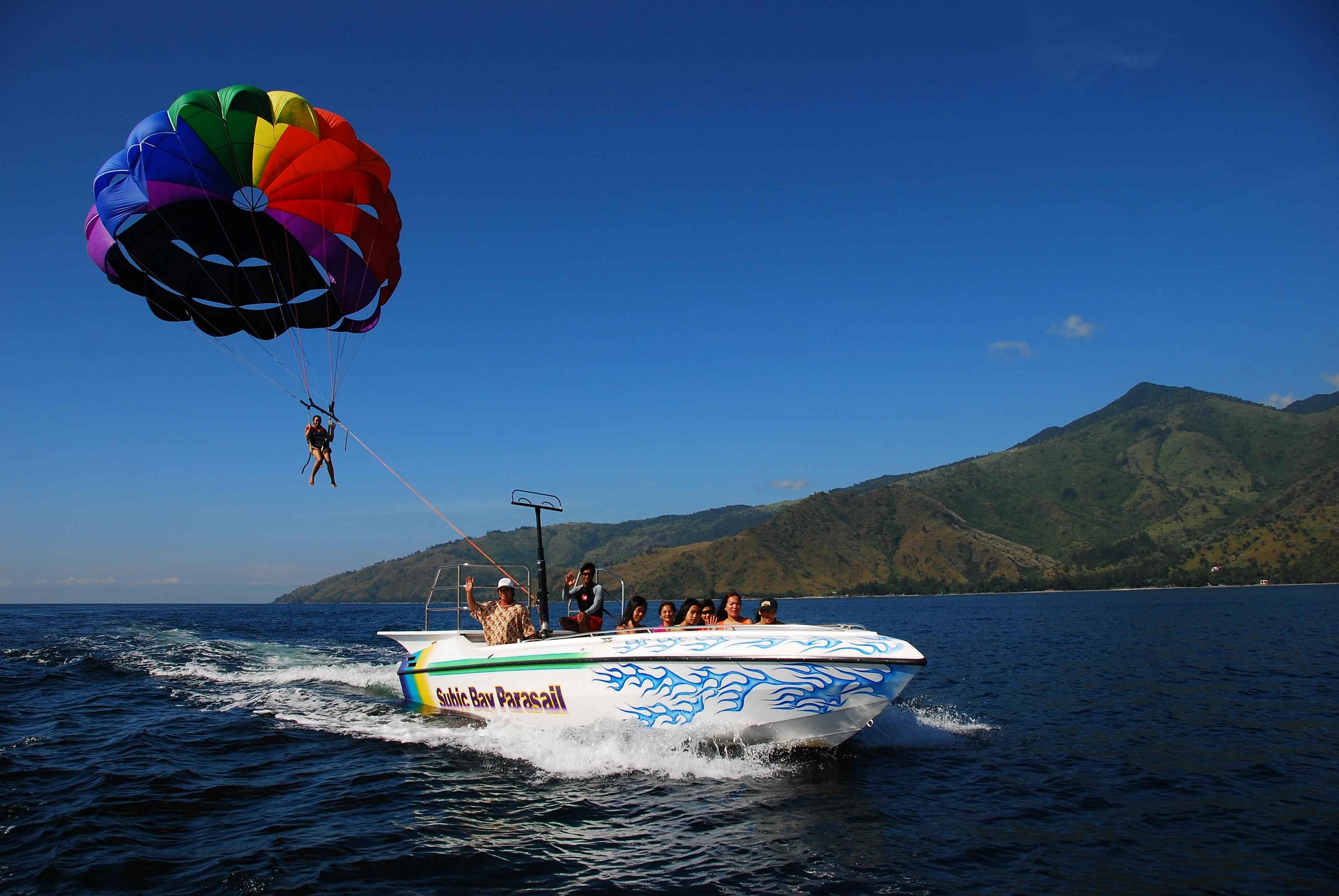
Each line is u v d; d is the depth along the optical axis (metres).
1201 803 7.39
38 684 14.36
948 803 7.32
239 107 11.48
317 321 14.21
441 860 5.86
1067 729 10.88
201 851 6.01
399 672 11.79
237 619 49.44
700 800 7.31
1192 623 37.97
